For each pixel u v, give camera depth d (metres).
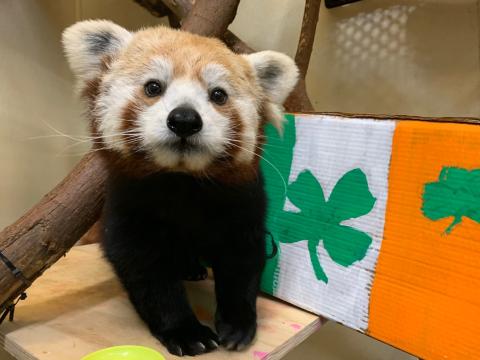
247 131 0.34
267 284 0.42
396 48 0.62
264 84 0.40
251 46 0.75
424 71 0.60
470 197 0.29
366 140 0.36
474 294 0.29
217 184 0.34
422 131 0.32
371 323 0.35
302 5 0.69
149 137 0.30
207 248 0.37
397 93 0.63
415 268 0.32
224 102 0.34
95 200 0.40
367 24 0.64
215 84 0.33
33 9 0.62
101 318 0.36
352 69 0.67
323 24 0.69
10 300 0.35
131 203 0.34
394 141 0.34
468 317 0.29
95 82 0.36
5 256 0.35
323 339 0.69
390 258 0.34
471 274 0.29
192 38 0.36
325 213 0.38
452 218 0.30
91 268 0.47
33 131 0.64
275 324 0.37
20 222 0.37
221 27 0.52
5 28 0.59
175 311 0.34
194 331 0.33
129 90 0.33
